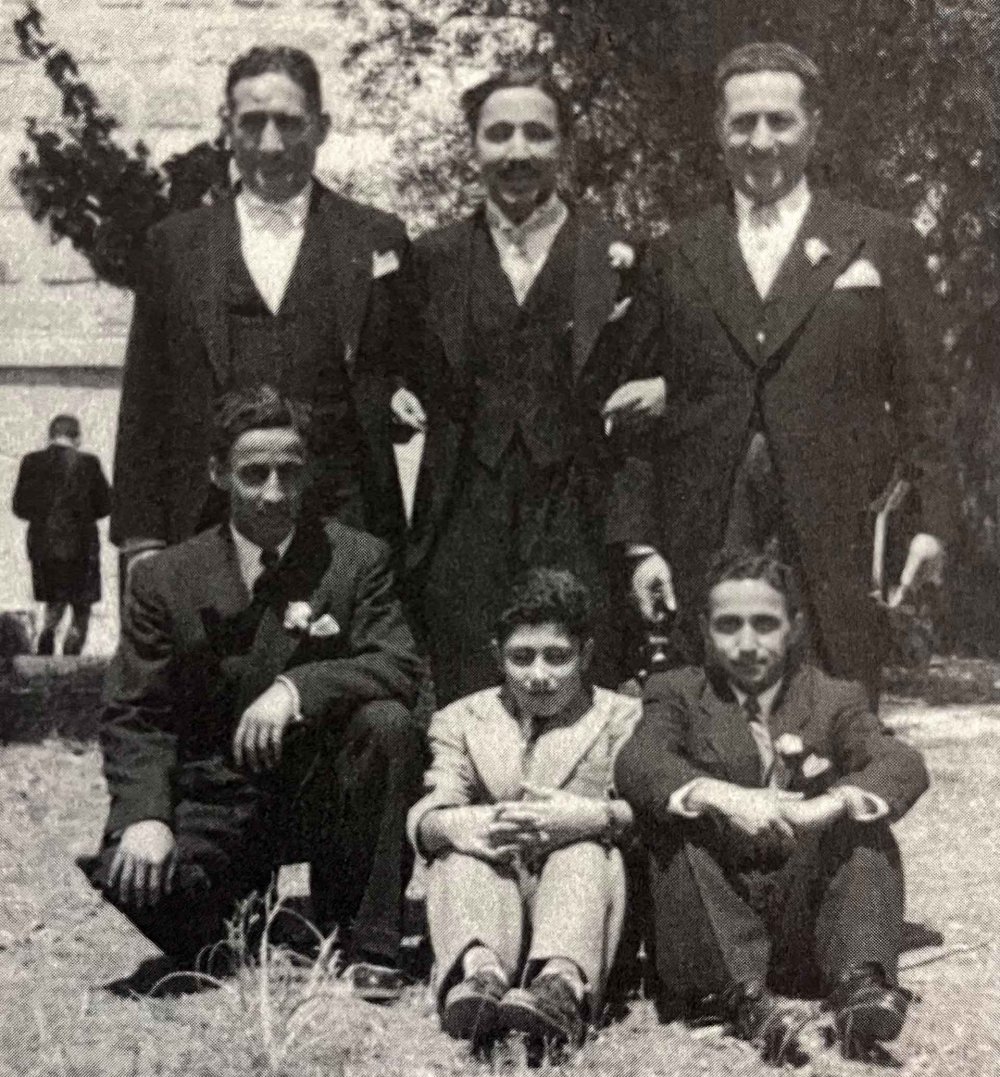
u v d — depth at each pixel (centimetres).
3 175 775
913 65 722
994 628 869
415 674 418
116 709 416
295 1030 365
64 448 1049
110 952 443
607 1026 380
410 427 461
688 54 592
